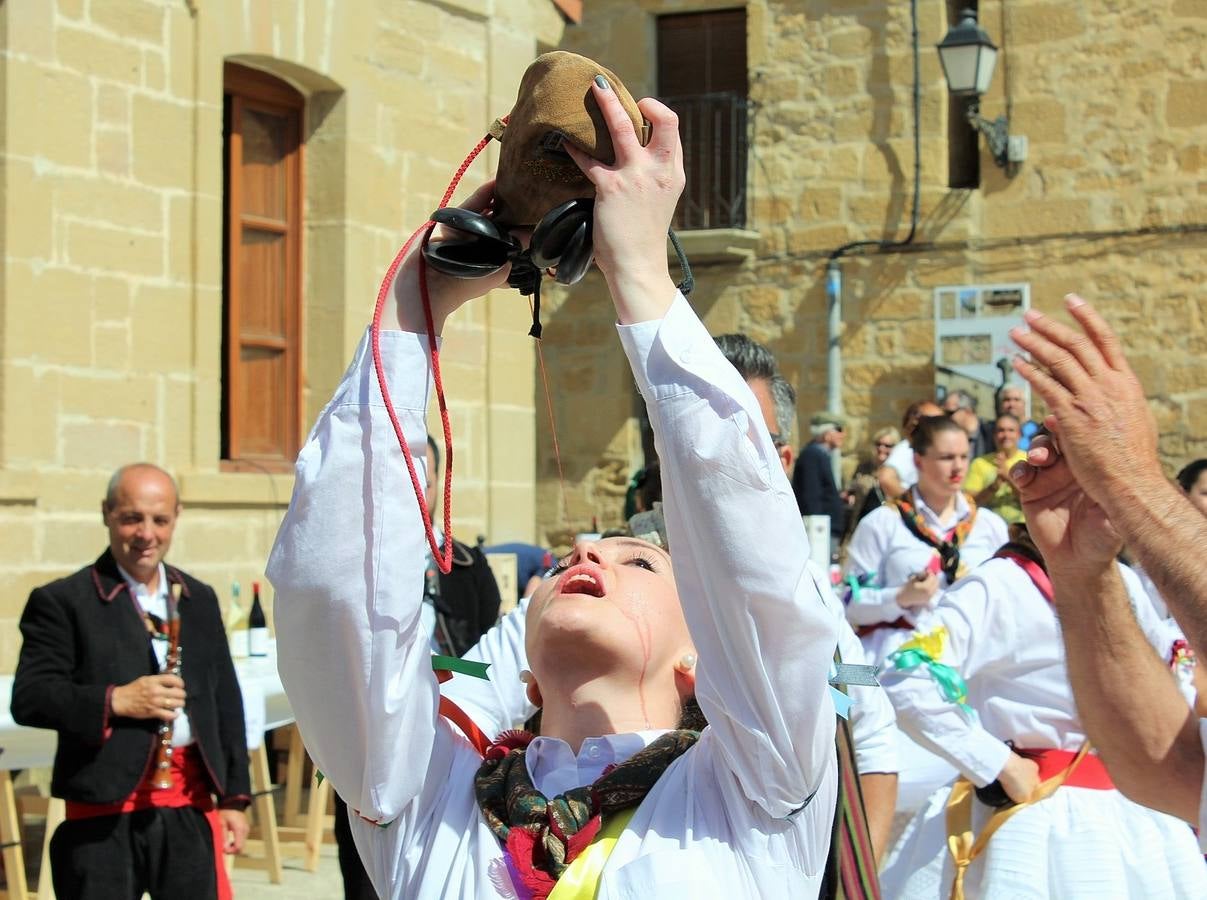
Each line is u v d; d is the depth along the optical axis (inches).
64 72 282.2
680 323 73.5
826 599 118.6
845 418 530.9
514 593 335.9
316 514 75.1
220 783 190.7
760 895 77.8
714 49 560.1
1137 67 498.9
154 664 189.2
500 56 383.2
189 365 305.7
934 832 155.6
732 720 75.6
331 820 303.6
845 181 532.7
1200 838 100.0
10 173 271.7
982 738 143.7
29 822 292.5
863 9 530.3
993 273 516.7
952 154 539.5
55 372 279.0
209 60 309.7
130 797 185.0
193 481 301.0
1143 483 89.4
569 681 88.3
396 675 77.2
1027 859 142.7
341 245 339.6
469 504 372.8
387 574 75.5
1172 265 496.1
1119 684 108.0
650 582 90.2
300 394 341.7
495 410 378.6
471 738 90.7
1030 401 510.3
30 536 272.2
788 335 540.1
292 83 339.3
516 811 81.7
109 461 288.8
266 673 247.4
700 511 72.3
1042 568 149.2
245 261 335.6
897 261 526.3
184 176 305.6
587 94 74.9
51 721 180.9
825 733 76.7
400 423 76.2
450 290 79.2
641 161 74.7
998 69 514.9
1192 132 493.7
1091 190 504.7
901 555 237.8
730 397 72.2
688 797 80.0
